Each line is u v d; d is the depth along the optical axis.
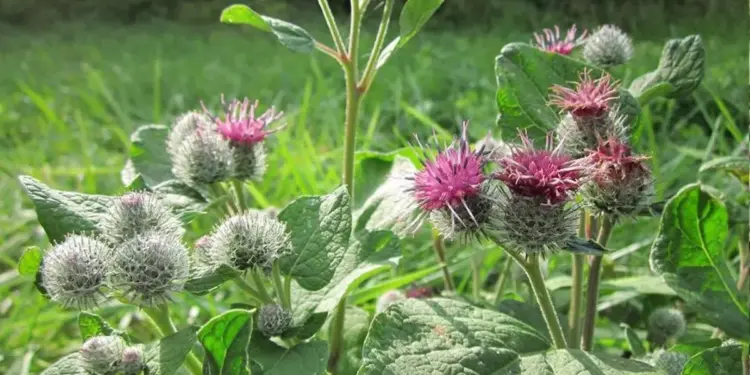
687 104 0.77
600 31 0.33
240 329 0.22
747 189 0.33
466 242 0.23
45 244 0.54
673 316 0.33
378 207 0.32
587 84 0.25
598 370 0.21
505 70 0.30
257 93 1.11
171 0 2.36
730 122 0.56
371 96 0.99
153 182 0.34
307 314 0.27
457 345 0.22
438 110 0.91
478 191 0.23
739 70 0.90
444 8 1.72
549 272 0.41
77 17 2.39
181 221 0.28
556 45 0.34
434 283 0.47
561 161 0.22
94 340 0.22
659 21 1.30
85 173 0.64
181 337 0.23
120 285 0.23
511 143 0.24
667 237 0.24
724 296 0.23
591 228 0.28
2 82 1.33
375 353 0.22
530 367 0.21
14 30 2.21
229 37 1.93
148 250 0.23
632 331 0.32
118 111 0.85
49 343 0.44
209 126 0.32
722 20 1.24
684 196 0.24
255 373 0.24
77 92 1.14
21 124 0.97
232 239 0.25
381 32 0.30
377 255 0.28
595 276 0.27
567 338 0.30
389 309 0.22
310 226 0.27
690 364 0.23
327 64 1.30
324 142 0.73
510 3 1.62
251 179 0.31
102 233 0.26
